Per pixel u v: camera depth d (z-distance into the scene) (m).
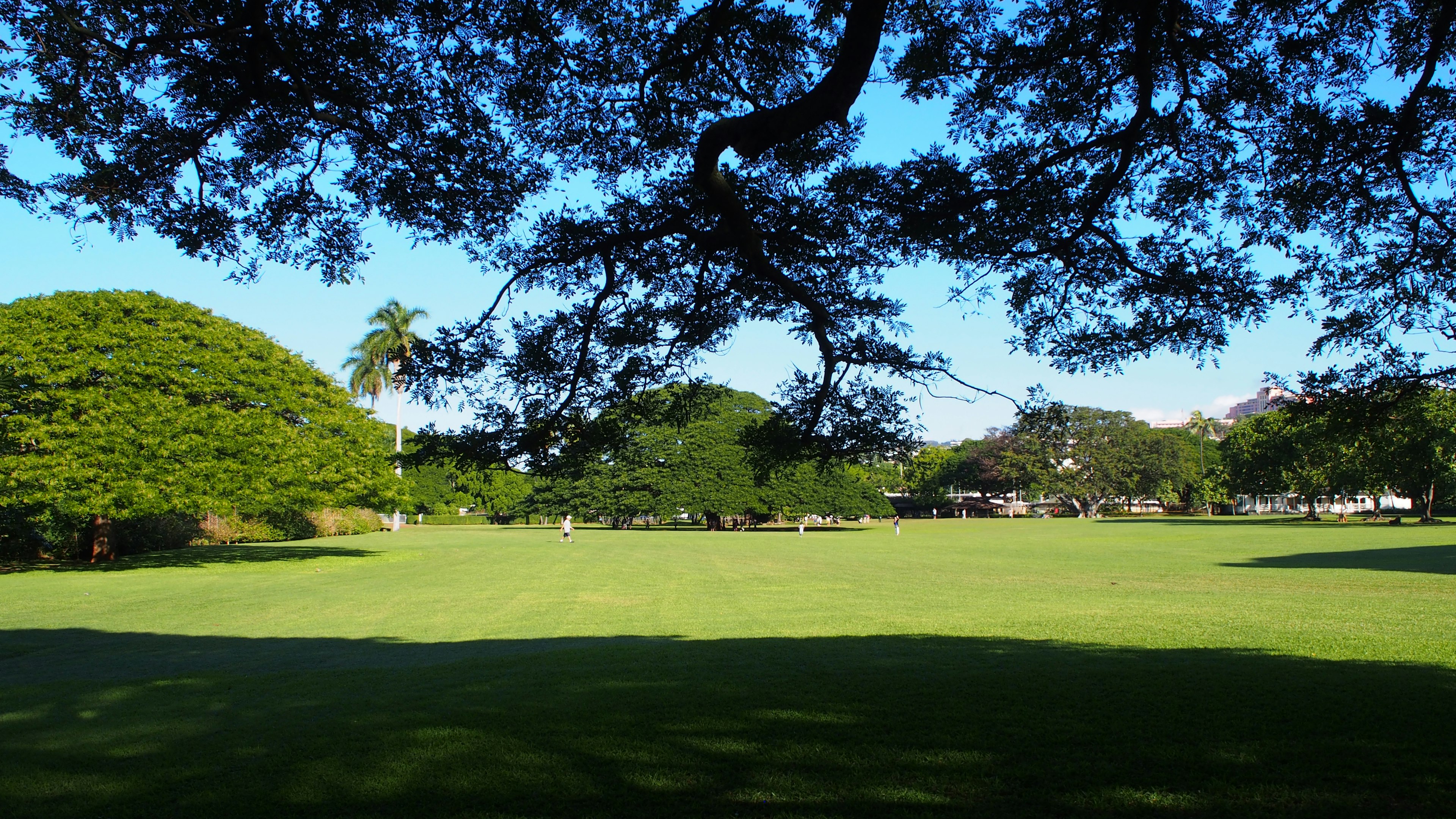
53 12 6.44
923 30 7.82
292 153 8.20
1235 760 5.64
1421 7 6.95
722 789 5.33
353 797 5.27
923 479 111.25
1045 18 7.76
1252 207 7.84
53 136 7.19
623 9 7.88
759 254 6.84
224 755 6.20
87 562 31.98
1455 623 13.15
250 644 13.96
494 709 7.40
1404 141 6.90
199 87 7.29
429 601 20.30
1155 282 7.56
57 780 5.68
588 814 4.96
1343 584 21.05
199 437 30.09
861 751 5.99
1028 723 6.61
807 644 11.53
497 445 7.81
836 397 7.80
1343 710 6.79
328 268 8.51
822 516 75.88
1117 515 111.06
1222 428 118.25
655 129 8.53
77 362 28.67
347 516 57.94
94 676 10.98
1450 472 54.28
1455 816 4.65
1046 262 7.96
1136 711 6.91
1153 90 7.48
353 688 8.86
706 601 19.42
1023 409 7.49
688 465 72.69
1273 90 7.28
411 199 8.23
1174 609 15.98
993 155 7.62
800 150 8.31
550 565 31.22
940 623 14.16
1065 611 15.82
